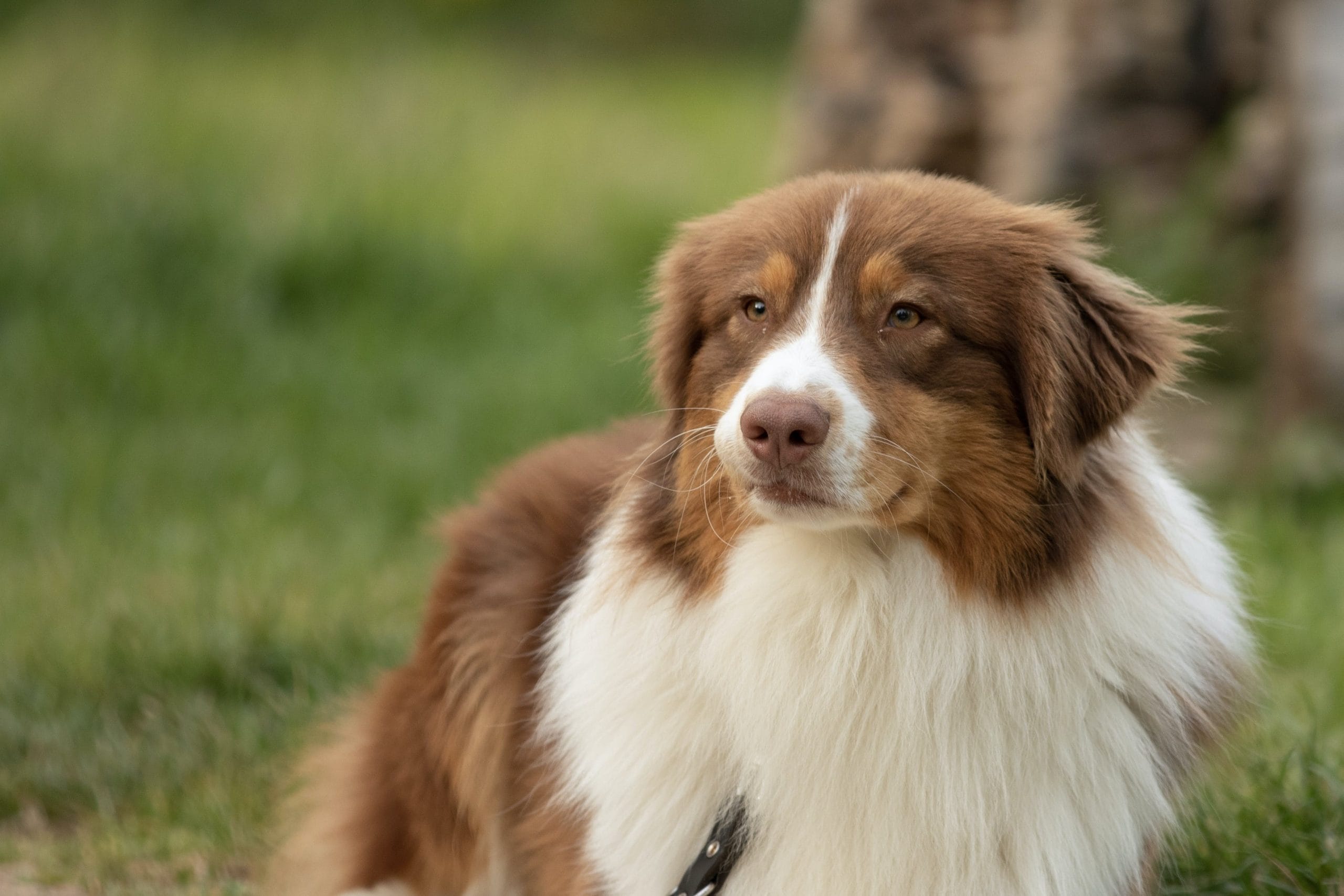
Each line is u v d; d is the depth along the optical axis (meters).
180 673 10.21
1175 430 13.74
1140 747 6.14
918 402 5.92
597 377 16.84
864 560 6.12
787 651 6.18
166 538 12.60
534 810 7.11
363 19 33.88
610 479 7.38
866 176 6.57
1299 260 13.59
